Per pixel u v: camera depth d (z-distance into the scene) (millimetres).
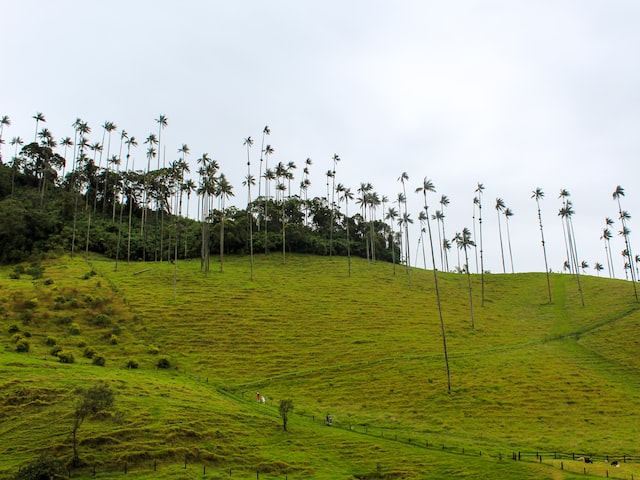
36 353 78625
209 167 155875
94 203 193375
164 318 103125
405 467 52219
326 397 77125
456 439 63312
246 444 54938
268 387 79875
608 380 85375
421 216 180500
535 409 73625
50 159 188875
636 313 118812
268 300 121438
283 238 172375
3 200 162250
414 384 81875
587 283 157750
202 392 71812
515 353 98062
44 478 42156
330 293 133125
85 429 52156
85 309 100875
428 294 143000
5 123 182500
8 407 55594
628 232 165500
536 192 154750
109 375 71250
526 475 50188
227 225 174250
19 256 134125
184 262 156750
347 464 52656
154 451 49469
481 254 148000
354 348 97000
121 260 155625
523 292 155000
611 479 49188
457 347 100312
